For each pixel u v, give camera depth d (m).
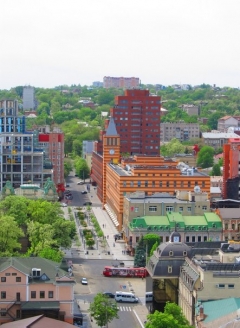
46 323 195.38
